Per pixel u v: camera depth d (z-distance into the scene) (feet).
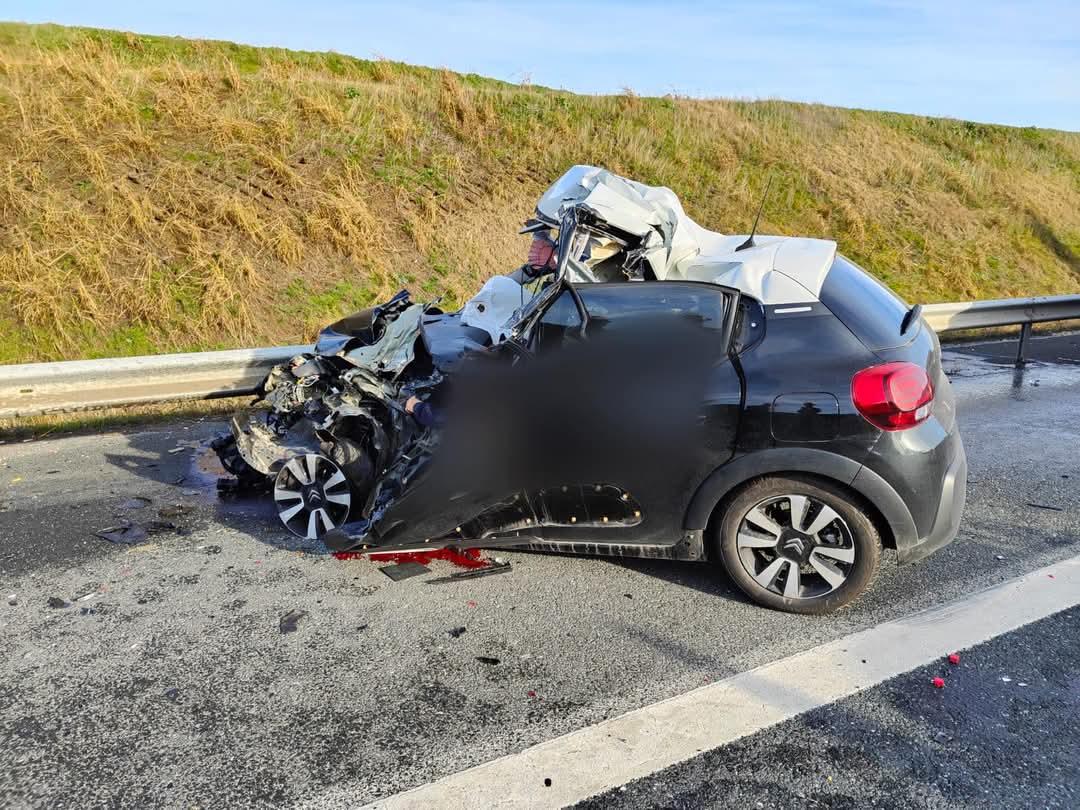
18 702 10.07
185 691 10.30
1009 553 14.16
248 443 15.90
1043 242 54.39
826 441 11.41
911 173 57.72
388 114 44.96
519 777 8.63
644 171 49.16
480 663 10.87
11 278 27.25
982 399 25.96
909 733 9.25
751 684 10.28
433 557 14.26
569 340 12.68
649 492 12.32
